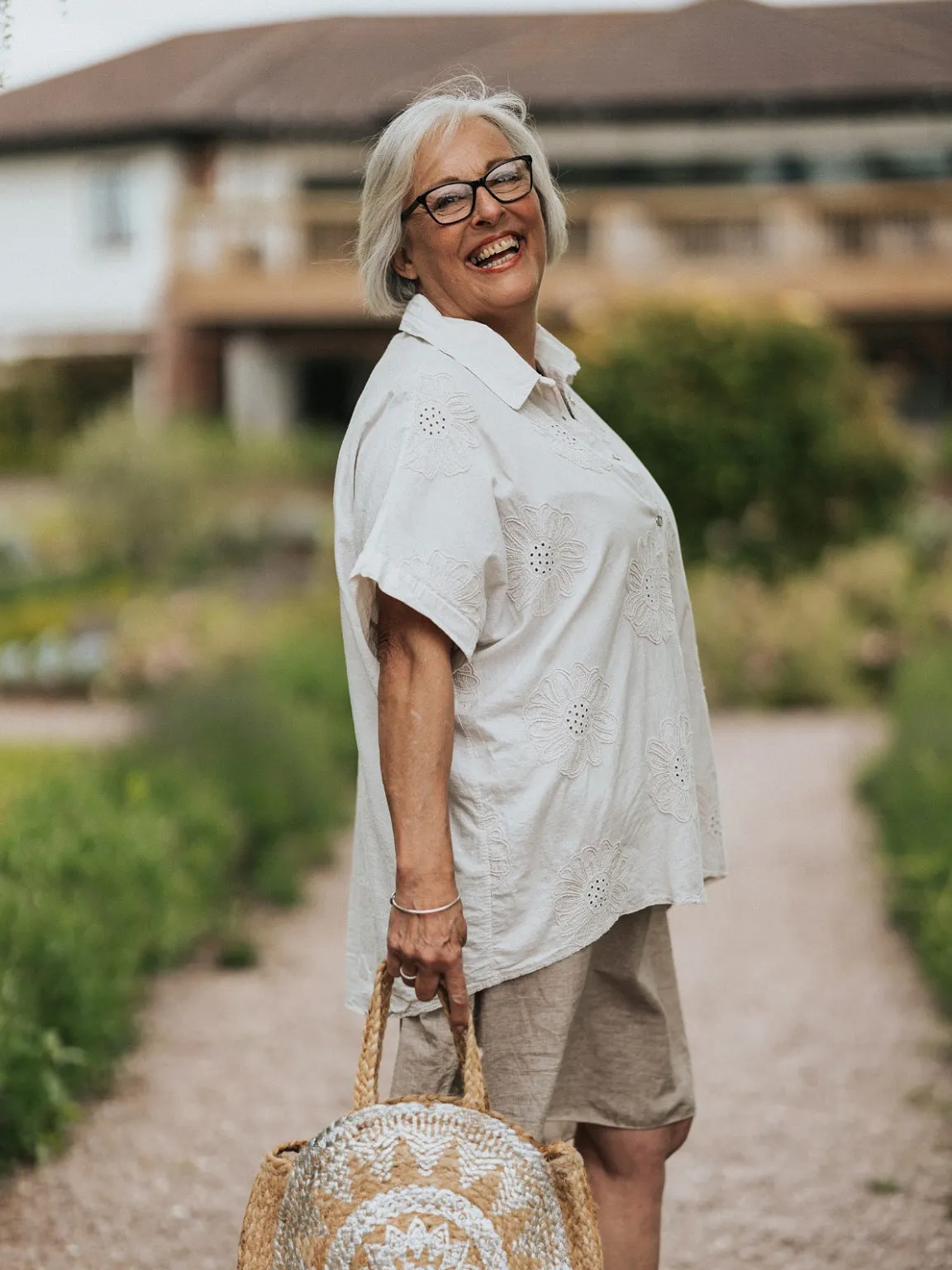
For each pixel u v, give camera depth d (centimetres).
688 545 1255
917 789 594
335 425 2370
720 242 2005
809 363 1250
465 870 194
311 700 827
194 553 1485
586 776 196
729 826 716
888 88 1938
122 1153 341
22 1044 327
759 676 1130
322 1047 424
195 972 496
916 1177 328
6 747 827
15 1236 294
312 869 646
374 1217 167
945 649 987
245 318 2123
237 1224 305
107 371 2341
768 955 516
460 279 204
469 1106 181
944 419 2033
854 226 2012
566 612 196
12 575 1460
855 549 1267
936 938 447
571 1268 177
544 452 197
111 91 2361
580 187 2044
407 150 204
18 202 2331
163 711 655
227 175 2241
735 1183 327
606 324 1282
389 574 185
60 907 388
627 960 214
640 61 2073
